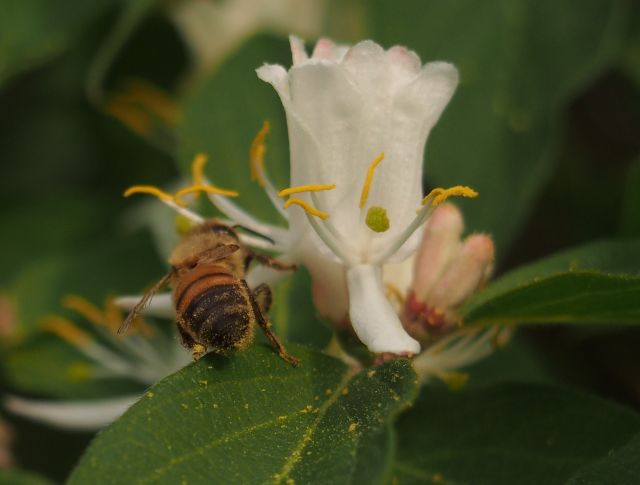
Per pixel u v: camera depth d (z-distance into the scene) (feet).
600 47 0.42
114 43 0.43
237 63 0.39
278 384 0.28
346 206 0.30
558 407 0.31
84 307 0.43
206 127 0.39
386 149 0.30
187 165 0.39
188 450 0.27
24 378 0.44
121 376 0.44
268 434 0.27
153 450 0.26
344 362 0.29
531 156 0.41
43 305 0.45
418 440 0.32
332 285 0.31
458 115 0.42
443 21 0.43
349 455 0.26
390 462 0.25
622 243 0.34
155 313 0.33
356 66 0.30
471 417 0.32
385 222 0.29
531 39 0.43
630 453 0.28
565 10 0.43
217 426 0.27
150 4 0.43
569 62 0.42
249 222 0.32
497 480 0.31
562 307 0.30
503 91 0.42
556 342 0.43
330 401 0.28
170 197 0.31
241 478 0.26
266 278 0.32
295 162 0.30
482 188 0.41
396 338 0.29
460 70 0.42
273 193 0.32
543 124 0.42
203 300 0.30
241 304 0.29
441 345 0.33
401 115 0.30
